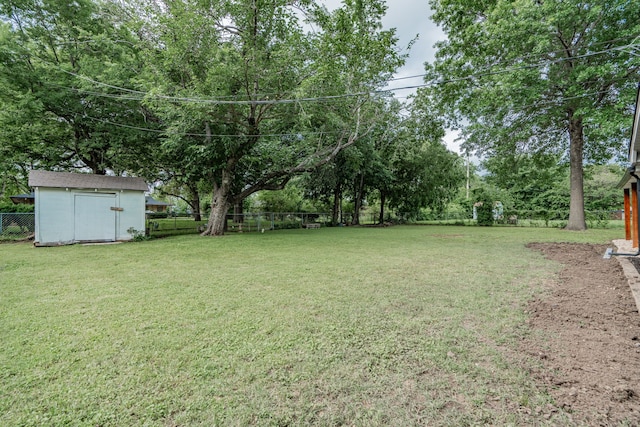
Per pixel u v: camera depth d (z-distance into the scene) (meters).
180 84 10.66
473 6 12.34
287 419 1.72
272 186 14.76
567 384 2.03
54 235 10.20
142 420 1.71
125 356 2.44
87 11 11.98
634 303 3.64
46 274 5.44
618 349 2.52
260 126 13.01
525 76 10.23
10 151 12.00
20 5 10.92
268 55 9.89
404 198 23.14
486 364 2.30
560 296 4.00
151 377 2.14
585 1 9.50
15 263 6.50
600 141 13.95
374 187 22.48
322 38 9.50
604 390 1.96
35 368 2.26
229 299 3.95
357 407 1.82
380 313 3.40
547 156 15.34
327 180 19.00
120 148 12.74
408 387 2.02
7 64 10.34
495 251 8.02
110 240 11.12
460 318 3.24
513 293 4.16
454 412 1.77
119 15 12.40
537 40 9.70
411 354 2.45
